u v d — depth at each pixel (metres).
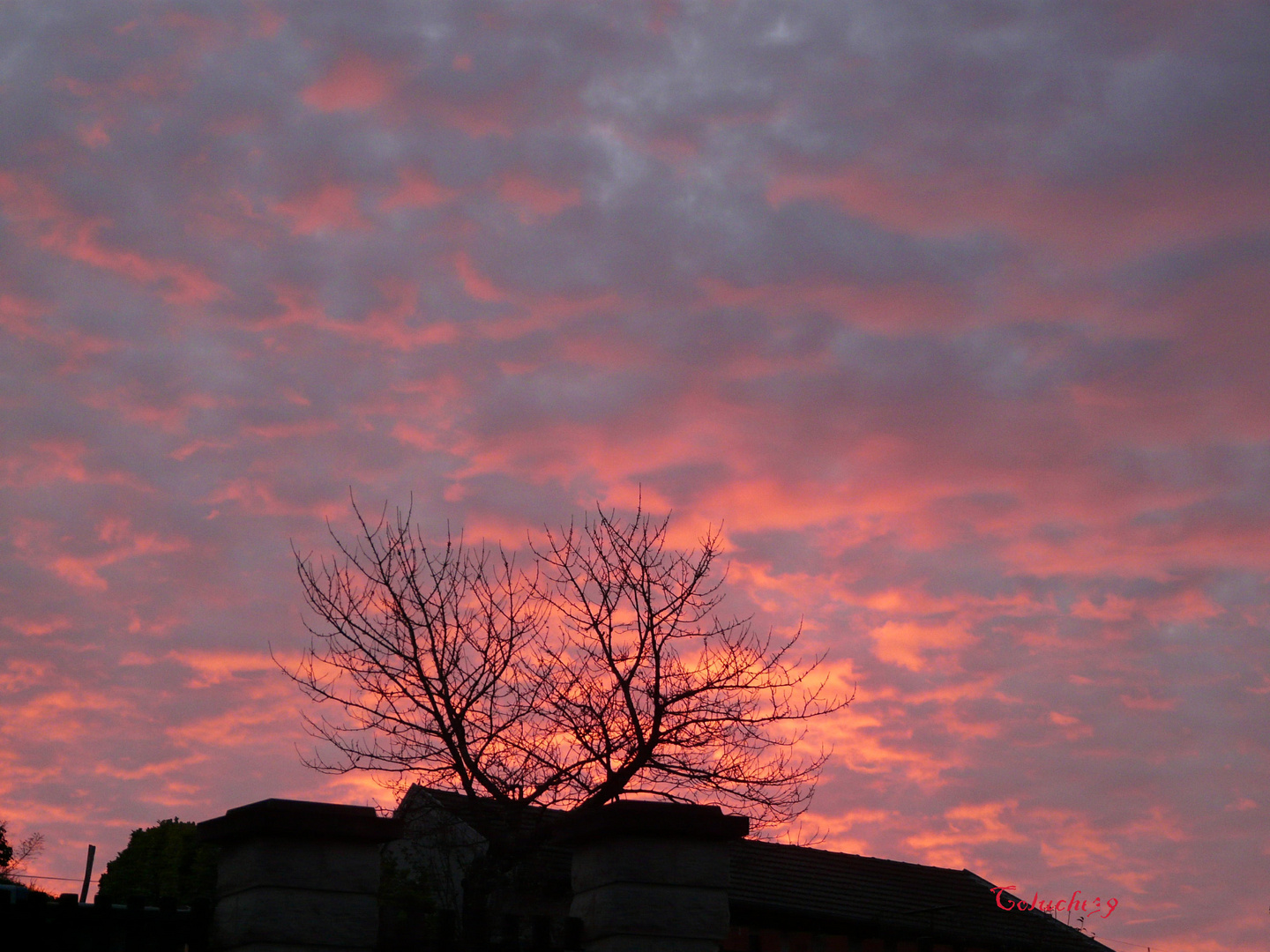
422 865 12.97
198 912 6.73
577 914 6.96
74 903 6.53
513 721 12.68
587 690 13.17
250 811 6.51
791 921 19.30
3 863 22.69
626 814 6.69
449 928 6.87
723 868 6.80
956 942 20.59
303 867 6.46
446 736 12.30
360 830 6.60
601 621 13.40
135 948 6.55
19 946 6.32
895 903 21.39
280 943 6.25
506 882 11.60
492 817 11.98
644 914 6.55
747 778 12.89
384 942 6.72
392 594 12.91
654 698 12.87
